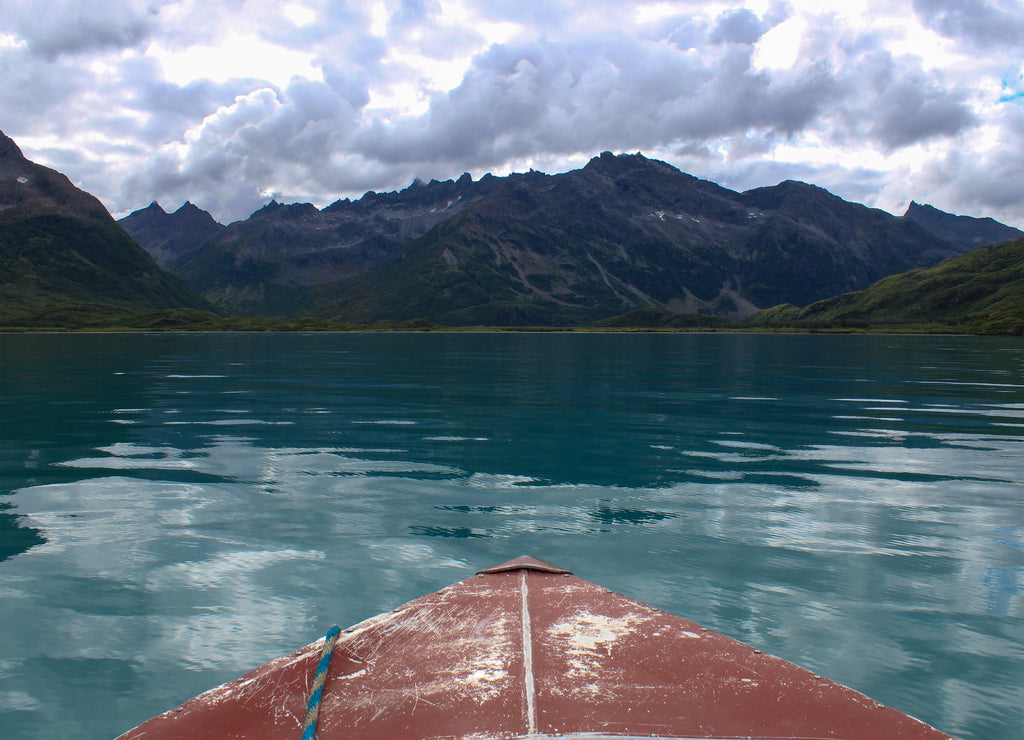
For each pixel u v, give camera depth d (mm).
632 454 8555
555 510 5961
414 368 25688
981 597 4078
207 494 6465
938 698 2961
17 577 4340
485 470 7586
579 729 1928
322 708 2115
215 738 1984
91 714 2842
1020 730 2721
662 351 44500
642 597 4039
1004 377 21594
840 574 4449
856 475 7398
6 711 2865
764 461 8141
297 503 6148
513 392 16281
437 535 5246
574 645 2545
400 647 2551
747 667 2379
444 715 2031
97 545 4965
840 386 18125
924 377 21609
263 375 21734
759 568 4555
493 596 3094
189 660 3289
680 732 1924
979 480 7172
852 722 2014
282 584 4230
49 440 9414
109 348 45406
